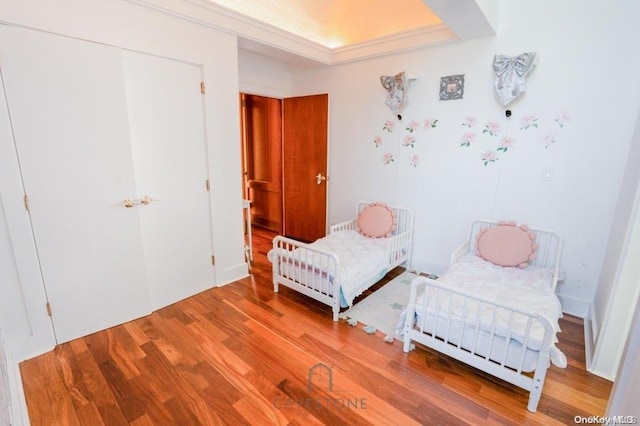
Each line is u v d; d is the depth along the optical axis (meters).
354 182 4.01
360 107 3.79
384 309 2.76
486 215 3.06
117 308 2.45
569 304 2.71
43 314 2.11
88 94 2.13
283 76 4.32
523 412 1.71
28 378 1.89
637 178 1.86
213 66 2.79
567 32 2.46
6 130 1.86
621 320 1.86
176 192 2.72
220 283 3.18
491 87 2.86
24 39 1.86
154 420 1.64
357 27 3.67
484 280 2.45
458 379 1.95
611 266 2.15
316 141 4.23
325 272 2.63
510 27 2.69
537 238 2.81
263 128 5.10
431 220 3.43
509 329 1.75
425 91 3.25
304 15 3.44
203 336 2.34
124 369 1.99
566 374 1.99
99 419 1.64
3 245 1.92
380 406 1.74
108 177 2.29
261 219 5.56
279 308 2.76
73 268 2.21
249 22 2.93
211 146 2.89
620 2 2.24
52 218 2.08
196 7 2.56
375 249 3.13
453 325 1.99
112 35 2.19
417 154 3.41
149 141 2.49
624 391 0.84
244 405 1.74
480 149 3.00
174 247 2.77
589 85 2.42
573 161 2.56
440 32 3.01
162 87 2.51
